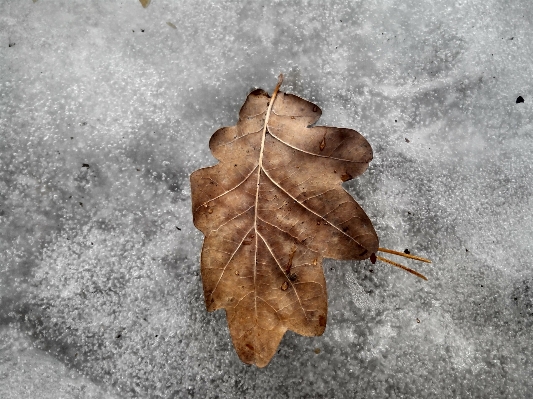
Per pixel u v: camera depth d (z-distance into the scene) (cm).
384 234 23
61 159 23
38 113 24
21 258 23
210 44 24
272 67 24
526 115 24
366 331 23
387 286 23
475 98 24
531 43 24
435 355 23
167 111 24
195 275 23
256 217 21
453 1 24
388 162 23
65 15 24
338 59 24
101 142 23
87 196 23
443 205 23
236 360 22
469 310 23
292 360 22
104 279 23
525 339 23
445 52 24
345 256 21
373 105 24
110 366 23
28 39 24
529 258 23
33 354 23
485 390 22
